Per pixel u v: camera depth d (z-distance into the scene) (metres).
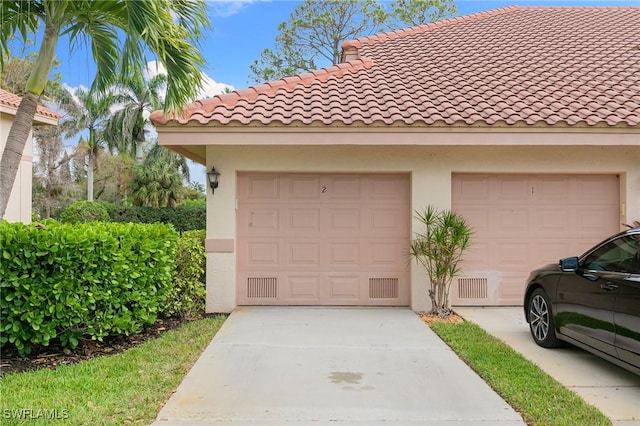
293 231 8.45
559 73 9.89
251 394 4.39
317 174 8.45
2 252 5.14
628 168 8.34
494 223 8.58
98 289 5.68
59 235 5.38
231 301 8.12
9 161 5.48
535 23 13.99
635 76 9.59
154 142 36.47
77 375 4.79
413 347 5.95
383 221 8.48
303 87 9.17
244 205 8.42
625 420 3.90
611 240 5.09
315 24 29.20
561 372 5.10
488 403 4.22
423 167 8.27
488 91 8.92
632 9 15.18
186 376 4.85
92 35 6.25
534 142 7.58
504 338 6.50
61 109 34.84
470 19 14.80
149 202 32.69
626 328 4.48
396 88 9.14
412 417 3.94
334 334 6.55
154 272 6.68
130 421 3.75
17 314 5.24
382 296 8.47
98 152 37.91
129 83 6.52
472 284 8.57
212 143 7.55
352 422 3.84
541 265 8.56
